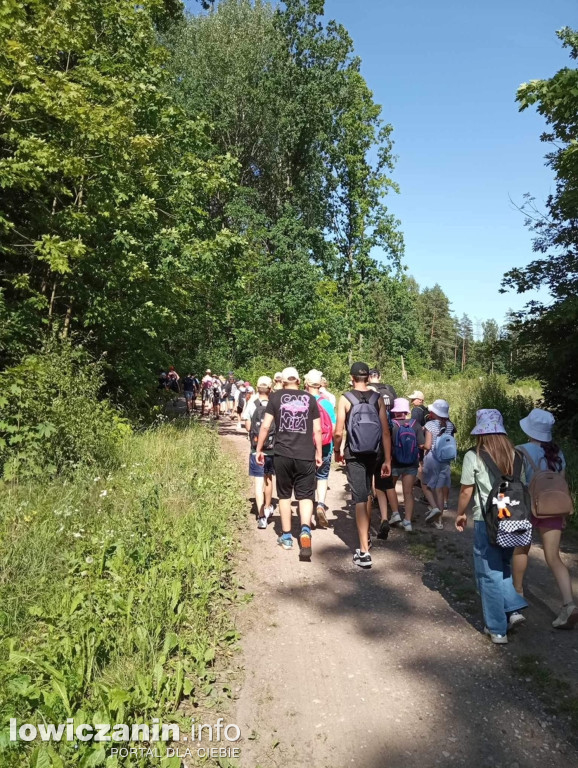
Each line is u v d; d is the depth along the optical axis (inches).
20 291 440.8
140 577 177.2
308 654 156.8
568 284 503.5
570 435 474.3
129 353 532.7
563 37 479.2
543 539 173.0
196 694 136.7
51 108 362.9
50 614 154.2
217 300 722.2
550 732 124.5
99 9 480.7
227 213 1195.9
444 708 133.1
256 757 117.2
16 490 251.3
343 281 1423.5
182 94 1238.3
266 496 278.4
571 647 158.9
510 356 548.1
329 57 1315.2
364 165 1365.7
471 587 201.2
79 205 447.5
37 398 303.7
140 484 293.7
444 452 266.1
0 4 331.9
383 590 200.5
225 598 187.5
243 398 725.3
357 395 228.8
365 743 121.6
